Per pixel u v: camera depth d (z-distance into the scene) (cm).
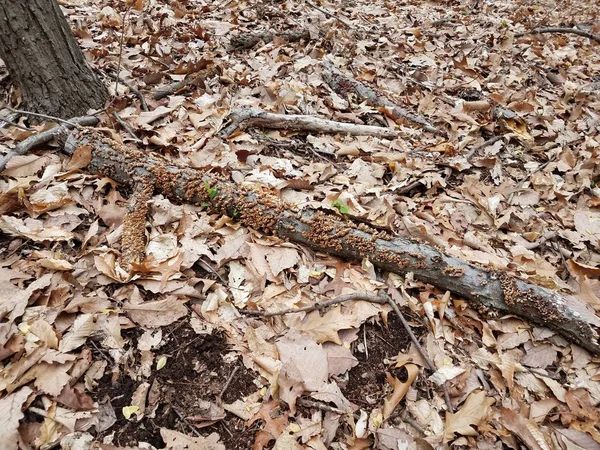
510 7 336
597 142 175
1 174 113
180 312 96
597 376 103
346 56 213
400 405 95
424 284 113
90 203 115
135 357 90
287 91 170
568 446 91
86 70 140
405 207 134
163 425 84
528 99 200
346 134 163
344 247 113
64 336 87
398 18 283
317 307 103
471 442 89
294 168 143
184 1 232
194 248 109
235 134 147
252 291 105
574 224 142
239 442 84
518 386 101
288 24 233
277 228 115
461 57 237
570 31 279
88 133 122
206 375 91
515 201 149
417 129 176
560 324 105
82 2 212
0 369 81
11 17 119
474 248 128
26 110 134
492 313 109
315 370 93
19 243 102
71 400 81
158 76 165
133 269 100
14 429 74
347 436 88
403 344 104
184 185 117
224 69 177
